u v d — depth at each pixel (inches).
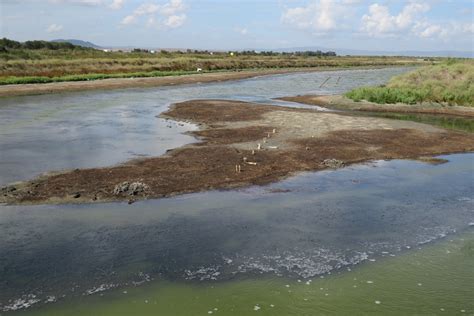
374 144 810.8
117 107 1259.8
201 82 2187.5
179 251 389.7
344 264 376.5
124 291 330.0
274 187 566.9
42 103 1305.4
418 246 413.4
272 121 1025.5
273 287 339.9
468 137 893.2
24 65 1977.1
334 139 834.8
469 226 461.7
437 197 547.8
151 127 953.5
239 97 1593.3
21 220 446.0
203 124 992.9
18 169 611.8
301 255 390.0
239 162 660.7
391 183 600.1
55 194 514.0
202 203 503.2
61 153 708.0
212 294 329.4
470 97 1323.8
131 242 404.2
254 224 450.6
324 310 313.6
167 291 331.6
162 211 476.7
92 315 301.9
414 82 1549.0
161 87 1913.1
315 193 550.6
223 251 392.2
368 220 471.2
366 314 309.9
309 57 5128.0
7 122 979.9
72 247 392.8
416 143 830.5
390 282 351.3
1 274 348.5
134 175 586.6
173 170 613.6
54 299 318.3
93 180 564.1
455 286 347.3
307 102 1464.1
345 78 2571.4
